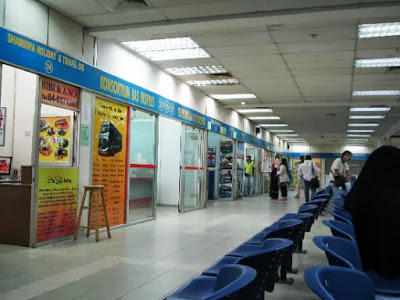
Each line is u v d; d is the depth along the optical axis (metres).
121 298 3.58
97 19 6.22
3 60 4.88
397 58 8.05
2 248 5.46
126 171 7.75
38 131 5.56
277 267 2.44
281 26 6.39
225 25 6.11
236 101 13.40
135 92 7.99
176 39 7.16
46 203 5.75
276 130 22.50
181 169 10.46
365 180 2.40
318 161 32.19
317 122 18.53
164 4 5.62
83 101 6.45
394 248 2.24
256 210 11.46
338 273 1.65
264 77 9.94
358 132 22.28
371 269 2.31
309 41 7.10
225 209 11.70
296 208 12.21
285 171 15.94
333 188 9.85
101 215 7.00
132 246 5.84
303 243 6.48
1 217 5.73
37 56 5.43
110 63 7.27
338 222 2.95
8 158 7.93
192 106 11.16
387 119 16.95
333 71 9.19
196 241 6.34
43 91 5.62
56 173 5.91
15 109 8.14
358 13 5.47
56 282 4.01
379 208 2.30
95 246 5.78
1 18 4.91
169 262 4.93
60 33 5.96
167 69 9.31
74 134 6.34
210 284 2.35
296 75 9.63
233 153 15.48
